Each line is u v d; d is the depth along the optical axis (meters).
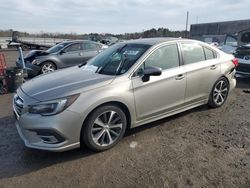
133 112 4.19
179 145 4.16
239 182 3.21
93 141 3.83
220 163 3.62
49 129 3.48
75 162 3.70
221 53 5.75
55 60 10.41
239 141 4.27
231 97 6.79
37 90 3.86
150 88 4.31
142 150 4.02
